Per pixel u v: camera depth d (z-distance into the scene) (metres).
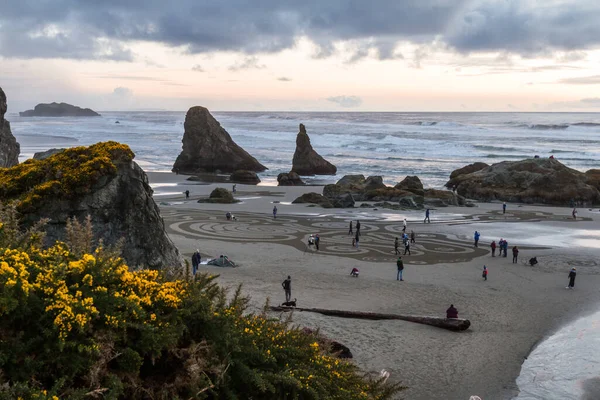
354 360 19.52
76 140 175.62
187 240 45.19
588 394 17.94
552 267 38.31
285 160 136.75
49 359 7.46
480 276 35.50
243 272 34.12
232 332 9.25
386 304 27.98
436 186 94.25
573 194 77.12
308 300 27.83
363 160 132.25
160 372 8.67
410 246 45.25
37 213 21.80
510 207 72.50
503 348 22.12
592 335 24.11
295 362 9.55
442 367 19.81
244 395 8.84
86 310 7.89
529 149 148.25
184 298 9.42
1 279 7.65
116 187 23.73
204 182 96.44
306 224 54.91
